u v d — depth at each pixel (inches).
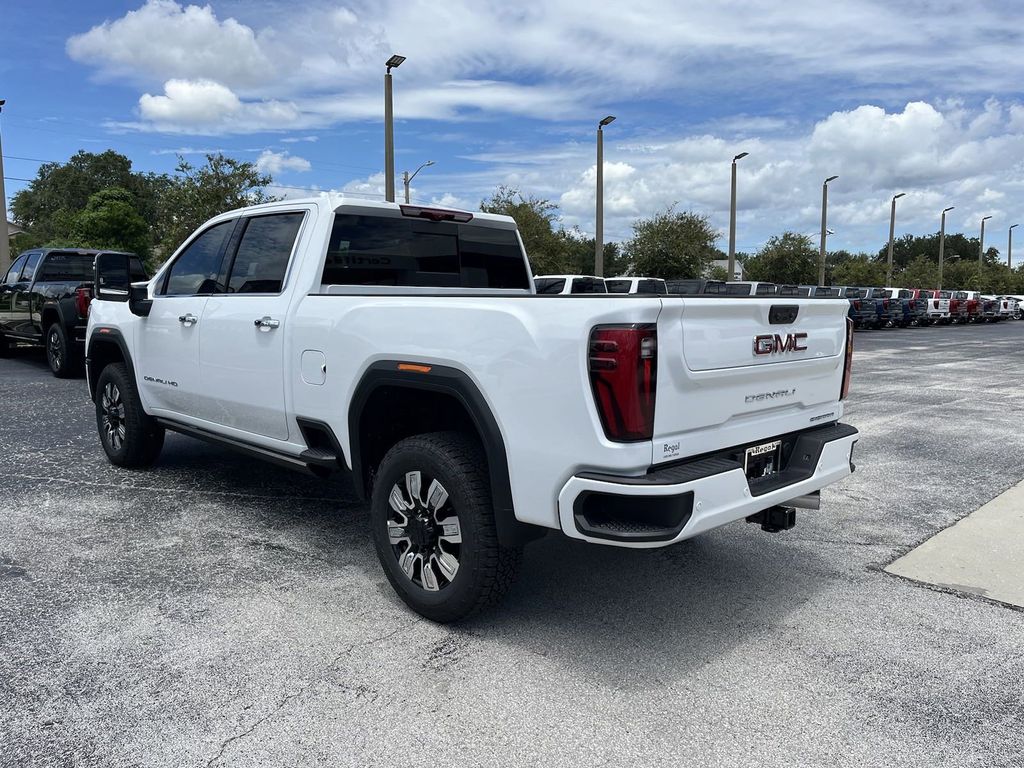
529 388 123.3
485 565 133.2
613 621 144.9
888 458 282.7
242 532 189.9
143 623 140.7
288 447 177.0
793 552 184.1
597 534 117.0
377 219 183.9
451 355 133.7
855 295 1311.5
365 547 181.0
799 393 149.3
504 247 219.6
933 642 138.7
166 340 211.6
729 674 126.2
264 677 123.0
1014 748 107.7
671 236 1381.6
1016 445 305.7
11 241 2635.3
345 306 154.9
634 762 103.2
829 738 109.3
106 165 3393.2
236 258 193.2
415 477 142.1
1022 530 200.4
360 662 128.2
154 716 111.9
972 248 4731.8
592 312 116.3
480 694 119.0
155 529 191.3
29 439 287.6
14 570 164.4
